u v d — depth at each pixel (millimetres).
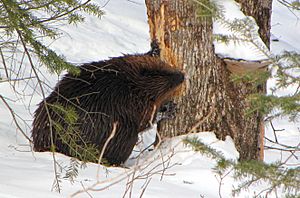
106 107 11078
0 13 8359
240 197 8922
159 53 11562
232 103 11273
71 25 23375
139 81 11359
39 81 8664
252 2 11422
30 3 8750
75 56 20922
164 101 11484
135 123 11359
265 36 11742
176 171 10008
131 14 27172
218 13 6992
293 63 6844
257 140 11602
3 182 7949
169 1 11164
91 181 8734
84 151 9328
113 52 22328
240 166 6453
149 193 8258
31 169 9141
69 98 11008
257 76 7297
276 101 6621
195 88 11242
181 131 11344
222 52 10914
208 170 9961
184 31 11148
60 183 8406
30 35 8367
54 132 10898
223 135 11242
